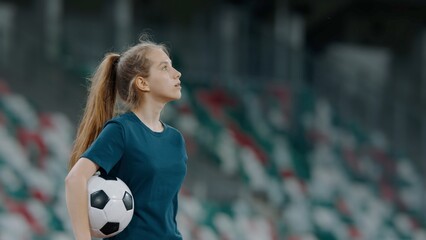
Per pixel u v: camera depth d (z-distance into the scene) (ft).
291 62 60.44
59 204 42.80
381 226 57.52
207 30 61.05
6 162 43.96
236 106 58.34
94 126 13.65
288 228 51.52
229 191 52.90
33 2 54.29
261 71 59.57
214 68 57.88
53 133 47.73
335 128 61.52
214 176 53.52
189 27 61.77
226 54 58.23
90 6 59.41
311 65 61.41
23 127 47.24
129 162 13.08
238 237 47.55
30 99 49.21
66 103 50.49
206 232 46.29
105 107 13.70
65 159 46.57
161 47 13.69
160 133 13.37
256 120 58.65
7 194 41.81
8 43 50.21
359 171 60.49
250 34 59.52
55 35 52.06
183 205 47.24
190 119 56.29
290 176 56.59
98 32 53.36
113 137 13.03
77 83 51.24
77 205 12.81
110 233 13.10
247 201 53.06
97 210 12.99
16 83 49.52
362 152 61.62
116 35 53.78
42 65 50.75
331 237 53.57
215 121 56.90
